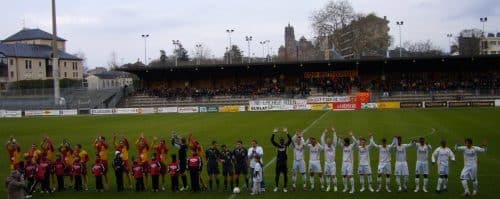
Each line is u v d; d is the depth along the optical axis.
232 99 82.81
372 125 45.81
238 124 51.25
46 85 111.50
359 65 81.12
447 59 73.50
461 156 27.36
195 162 20.47
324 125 47.28
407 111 64.25
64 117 72.50
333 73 84.62
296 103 75.44
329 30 115.56
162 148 22.39
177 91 87.19
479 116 52.62
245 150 20.73
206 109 77.38
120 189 21.19
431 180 21.47
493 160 25.86
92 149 34.84
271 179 22.72
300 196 19.12
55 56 82.00
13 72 122.50
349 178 21.92
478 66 79.38
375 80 83.50
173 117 65.19
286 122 51.94
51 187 22.56
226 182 20.70
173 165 20.66
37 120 66.88
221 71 87.88
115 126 53.31
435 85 78.12
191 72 88.88
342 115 60.00
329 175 20.02
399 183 19.64
